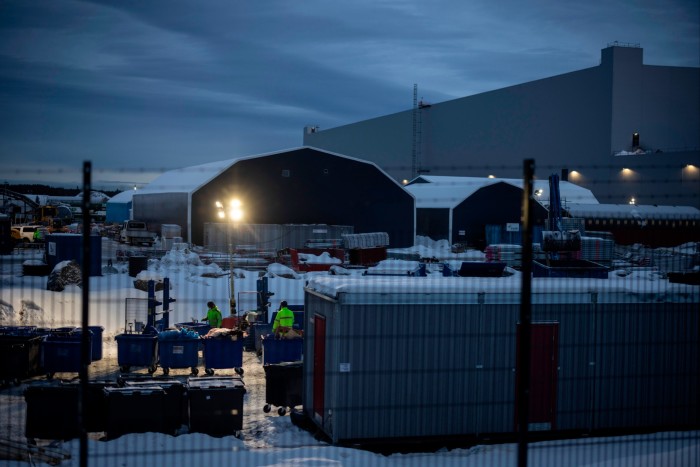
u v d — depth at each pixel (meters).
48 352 18.25
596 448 12.87
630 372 14.24
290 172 62.94
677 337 14.45
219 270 40.03
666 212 70.94
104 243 68.06
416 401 13.23
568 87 96.56
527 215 8.80
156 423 13.20
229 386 13.62
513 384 13.67
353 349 12.99
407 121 128.12
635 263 46.56
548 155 99.50
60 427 12.94
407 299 13.21
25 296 28.34
